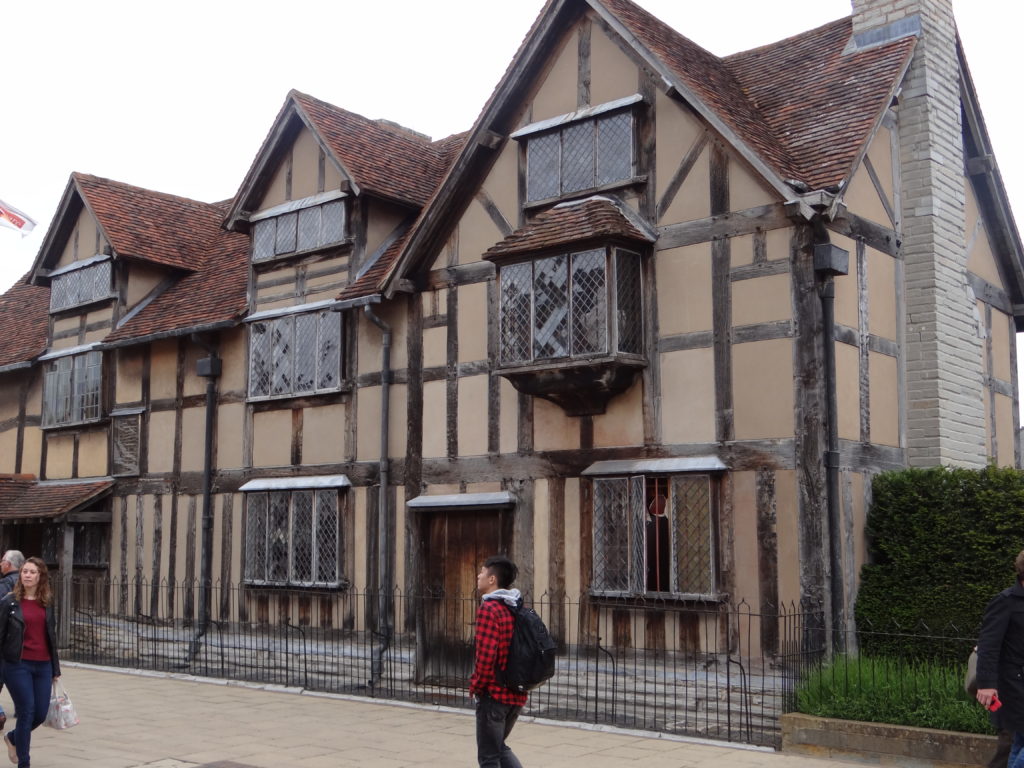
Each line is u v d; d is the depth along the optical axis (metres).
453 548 12.27
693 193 10.68
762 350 10.05
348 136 14.34
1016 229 13.42
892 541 9.98
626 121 11.20
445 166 15.22
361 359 13.65
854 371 10.26
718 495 10.17
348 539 13.44
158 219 18.05
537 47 11.87
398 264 12.66
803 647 9.34
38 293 20.95
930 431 10.92
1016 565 5.99
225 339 15.37
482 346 12.21
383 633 12.52
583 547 11.05
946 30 12.04
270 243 14.84
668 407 10.59
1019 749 5.86
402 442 12.96
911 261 11.30
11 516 16.45
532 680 6.06
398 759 8.28
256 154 14.82
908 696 8.07
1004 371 13.43
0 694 11.27
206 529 15.00
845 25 12.34
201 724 9.87
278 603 14.09
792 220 9.98
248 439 14.80
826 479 9.63
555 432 11.45
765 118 11.42
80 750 8.60
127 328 16.48
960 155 12.06
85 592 16.77
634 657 10.52
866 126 10.23
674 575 10.27
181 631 15.02
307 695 11.71
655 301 10.82
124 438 16.58
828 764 7.88
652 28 11.90
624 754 8.34
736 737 8.82
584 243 10.68
